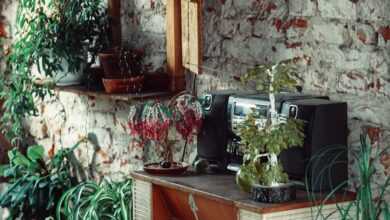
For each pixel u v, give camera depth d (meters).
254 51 4.13
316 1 3.81
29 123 5.96
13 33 5.97
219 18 4.31
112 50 4.78
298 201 3.40
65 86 5.17
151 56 4.84
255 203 3.36
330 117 3.54
